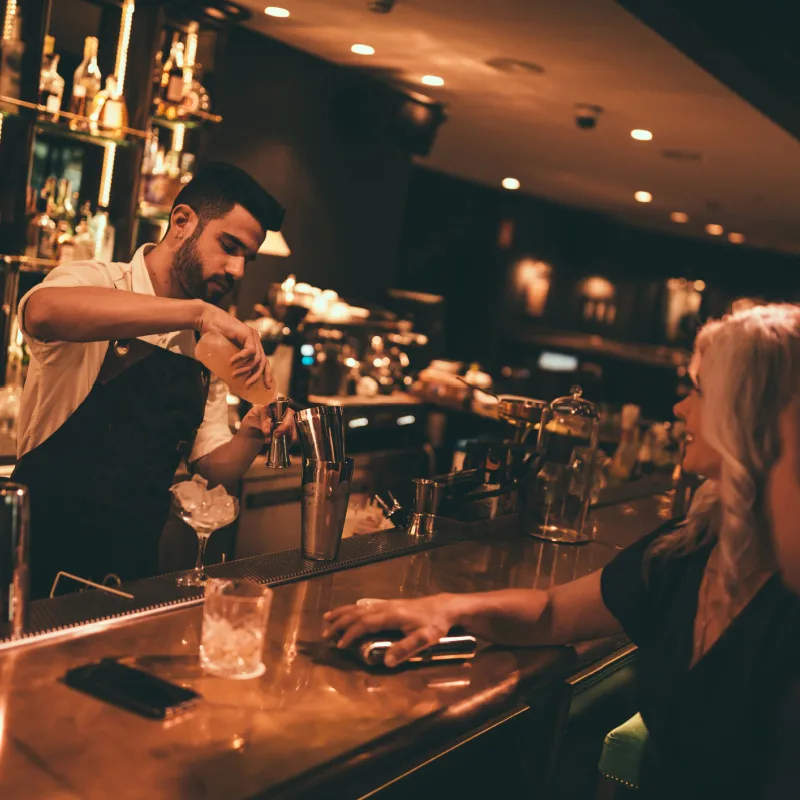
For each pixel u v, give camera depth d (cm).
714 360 128
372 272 568
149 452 210
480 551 216
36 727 108
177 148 407
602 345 1105
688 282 1161
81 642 136
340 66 505
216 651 131
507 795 153
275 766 108
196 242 205
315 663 140
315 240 520
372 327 527
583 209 1018
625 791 156
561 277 1088
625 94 449
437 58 442
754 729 123
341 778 110
